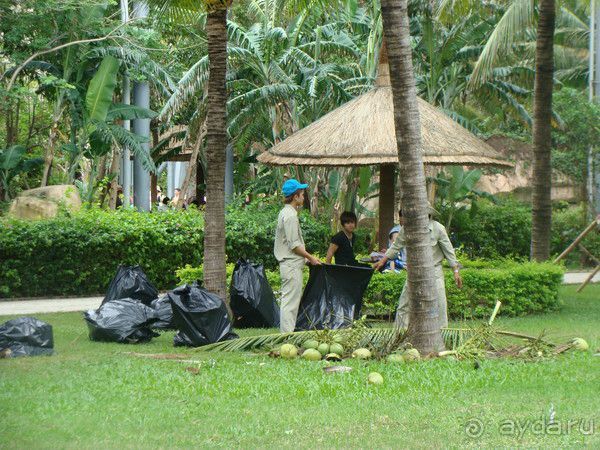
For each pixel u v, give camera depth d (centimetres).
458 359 1198
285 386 1026
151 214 2488
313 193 3027
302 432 824
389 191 1948
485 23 3058
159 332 1605
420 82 3319
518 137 3753
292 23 3030
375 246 3011
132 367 1162
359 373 1108
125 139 3041
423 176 1252
